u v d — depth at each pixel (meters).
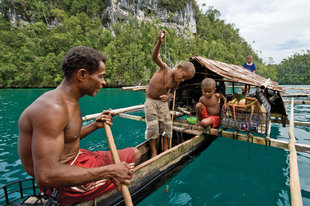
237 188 2.52
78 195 1.39
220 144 4.09
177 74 2.59
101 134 4.83
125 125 5.64
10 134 4.98
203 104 3.72
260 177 2.78
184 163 2.98
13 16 52.69
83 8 58.53
